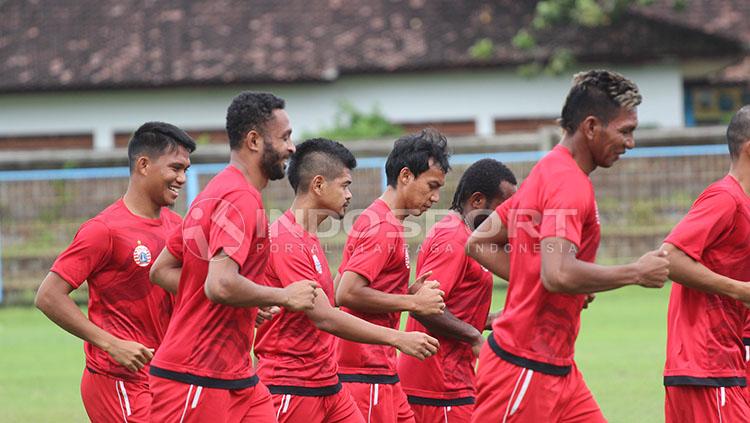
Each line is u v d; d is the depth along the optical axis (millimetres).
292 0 114562
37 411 41406
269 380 26562
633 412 38562
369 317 27953
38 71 108375
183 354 23453
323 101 108750
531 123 107688
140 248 28203
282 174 24609
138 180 28672
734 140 26109
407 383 29438
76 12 114438
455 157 73062
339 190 27250
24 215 73688
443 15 111500
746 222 25516
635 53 105562
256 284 23000
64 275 27406
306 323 26453
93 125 109125
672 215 73875
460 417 29234
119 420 27906
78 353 56031
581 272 21891
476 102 108000
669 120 108250
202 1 115062
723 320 25422
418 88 108250
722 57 107938
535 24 106312
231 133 24281
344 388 27500
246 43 110000
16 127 109062
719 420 25344
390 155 28578
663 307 67625
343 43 109000
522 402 23078
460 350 29172
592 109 22734
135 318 28328
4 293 73750
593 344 53781
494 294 70688
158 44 110500
